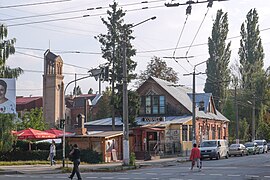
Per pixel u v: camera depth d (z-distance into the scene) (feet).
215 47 269.44
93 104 362.53
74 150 88.02
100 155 145.79
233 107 290.97
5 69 128.67
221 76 268.82
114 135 154.40
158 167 130.11
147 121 207.51
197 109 226.38
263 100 277.85
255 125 285.02
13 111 122.72
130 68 187.73
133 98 185.47
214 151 166.71
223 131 264.72
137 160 164.96
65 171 112.37
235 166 125.80
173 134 198.39
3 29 128.57
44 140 174.19
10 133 127.65
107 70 118.93
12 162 136.98
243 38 281.33
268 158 173.99
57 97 295.07
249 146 221.87
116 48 186.60
